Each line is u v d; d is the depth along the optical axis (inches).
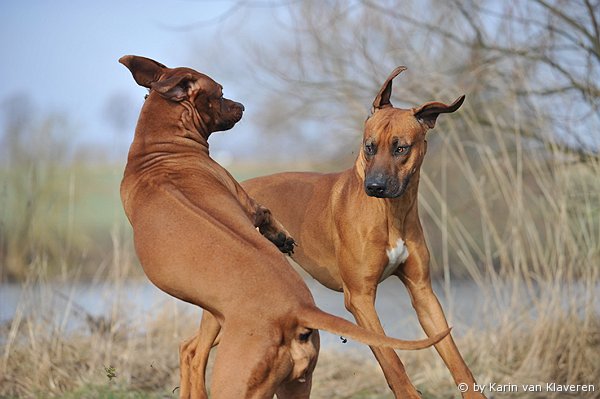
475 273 468.1
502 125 529.7
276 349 255.1
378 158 306.5
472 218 610.2
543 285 448.5
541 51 520.4
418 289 331.0
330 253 349.7
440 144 622.5
